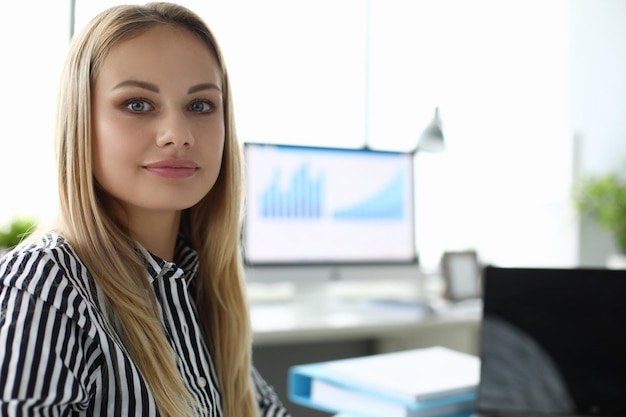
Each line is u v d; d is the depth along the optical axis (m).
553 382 1.13
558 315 1.15
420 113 3.54
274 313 2.20
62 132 0.78
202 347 0.88
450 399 1.10
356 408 1.12
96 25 0.77
